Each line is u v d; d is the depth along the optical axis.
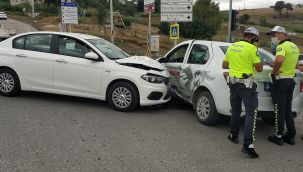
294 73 6.36
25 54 8.34
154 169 4.94
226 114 6.75
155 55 15.45
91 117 7.31
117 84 7.82
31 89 8.41
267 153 5.89
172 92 8.56
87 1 83.69
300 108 6.81
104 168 4.89
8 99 8.43
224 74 6.48
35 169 4.74
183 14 12.65
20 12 92.44
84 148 5.57
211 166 5.17
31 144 5.62
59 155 5.25
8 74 8.54
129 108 7.82
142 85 7.71
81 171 4.75
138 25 72.62
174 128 6.92
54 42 8.31
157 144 5.96
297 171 5.17
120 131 6.52
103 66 7.89
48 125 6.62
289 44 6.18
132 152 5.53
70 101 8.56
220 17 64.44
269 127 7.58
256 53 5.71
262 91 6.53
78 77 8.03
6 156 5.12
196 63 7.77
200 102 7.32
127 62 7.91
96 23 63.38
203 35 59.09
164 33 57.47
